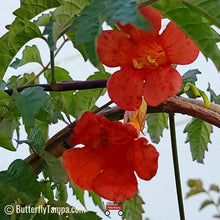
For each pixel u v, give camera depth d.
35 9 0.78
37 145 0.80
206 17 0.71
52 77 0.79
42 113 0.79
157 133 0.91
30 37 0.79
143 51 0.76
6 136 0.76
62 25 0.75
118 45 0.75
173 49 0.74
